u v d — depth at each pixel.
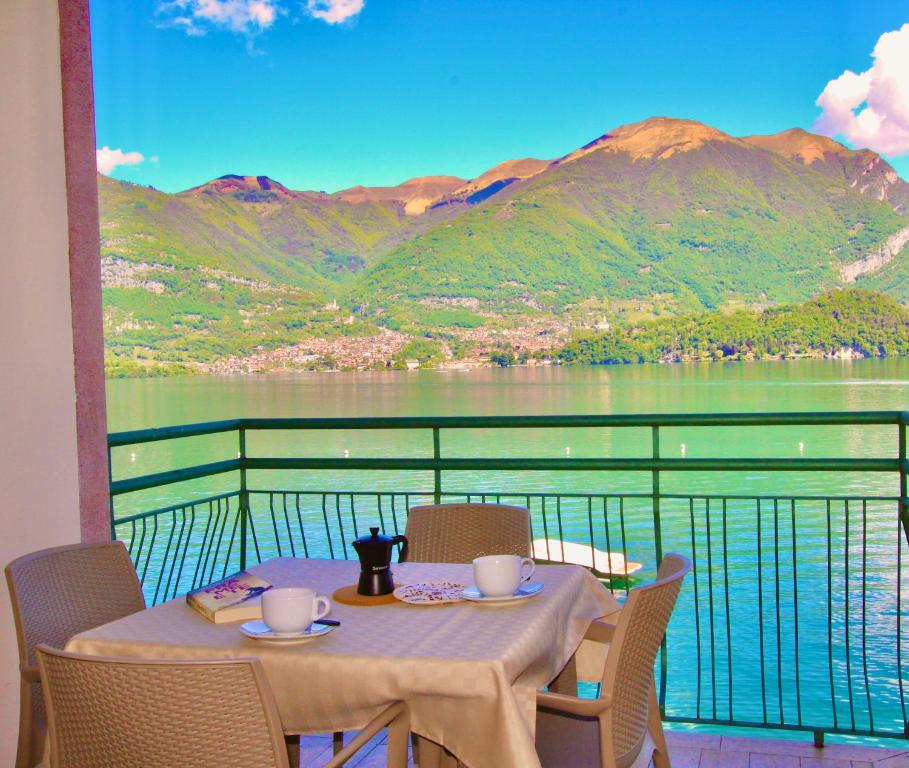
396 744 1.91
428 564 2.70
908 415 3.26
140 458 53.38
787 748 3.23
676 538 26.36
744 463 3.58
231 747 1.66
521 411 64.25
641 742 2.18
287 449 55.00
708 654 16.62
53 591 2.53
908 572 21.17
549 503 32.38
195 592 2.30
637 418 3.69
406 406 67.44
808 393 68.38
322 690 1.89
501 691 1.81
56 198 3.45
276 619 1.97
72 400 3.49
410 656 1.87
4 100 3.25
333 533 26.42
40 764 2.34
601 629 2.53
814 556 23.22
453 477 44.44
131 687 1.65
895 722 12.88
